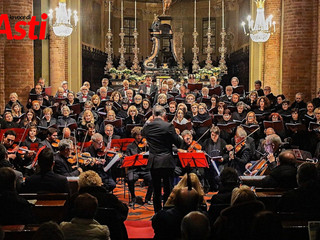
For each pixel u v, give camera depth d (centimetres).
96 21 2536
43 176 659
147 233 731
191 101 1351
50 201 602
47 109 1219
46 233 355
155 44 2178
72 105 1292
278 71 2008
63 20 1291
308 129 1185
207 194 1066
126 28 2956
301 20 1465
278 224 380
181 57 2694
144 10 2998
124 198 1034
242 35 2505
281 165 682
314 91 1466
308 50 1468
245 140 1080
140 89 1667
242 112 1298
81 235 454
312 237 424
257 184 782
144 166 987
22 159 1034
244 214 429
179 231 479
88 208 459
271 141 862
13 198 534
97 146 953
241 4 2542
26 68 1482
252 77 2141
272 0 1988
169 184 820
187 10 2972
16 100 1316
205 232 369
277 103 1383
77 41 2144
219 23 2902
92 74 2417
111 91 1564
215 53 2916
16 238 459
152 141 808
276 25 1991
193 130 1184
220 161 1036
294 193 559
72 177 798
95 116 1313
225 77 2686
